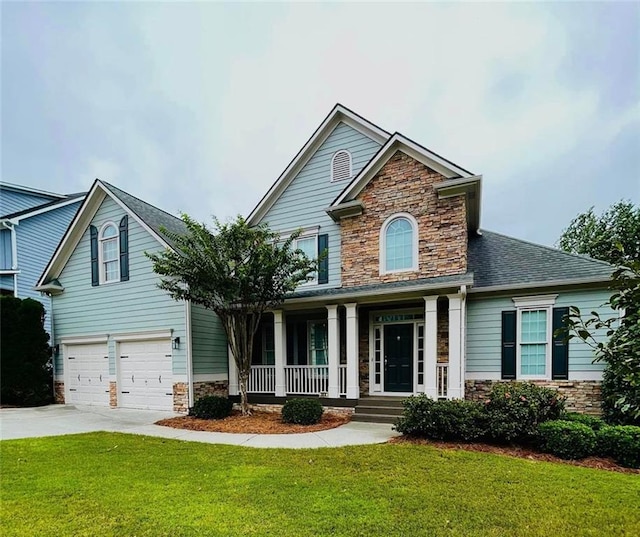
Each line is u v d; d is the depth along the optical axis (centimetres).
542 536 366
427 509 422
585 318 932
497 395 738
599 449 627
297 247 1284
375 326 1170
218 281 950
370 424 917
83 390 1342
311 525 388
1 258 1802
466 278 934
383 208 1109
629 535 368
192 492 478
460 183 991
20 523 400
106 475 547
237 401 1173
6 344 1308
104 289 1304
